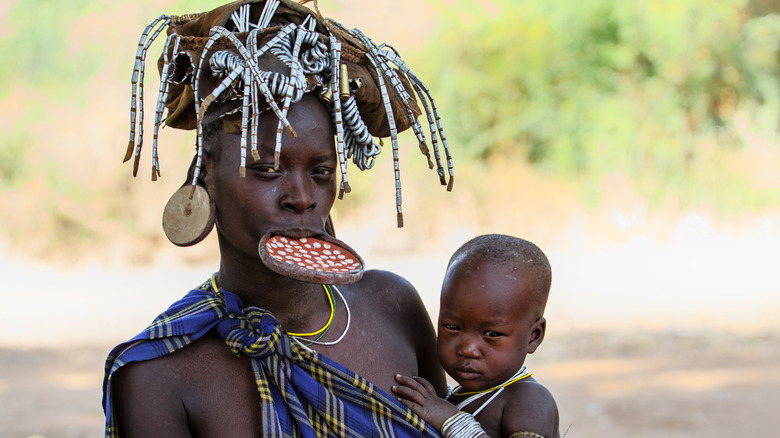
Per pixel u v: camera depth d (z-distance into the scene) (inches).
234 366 92.7
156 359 89.9
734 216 853.2
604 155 866.1
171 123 101.7
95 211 794.8
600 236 830.5
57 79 832.9
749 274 685.9
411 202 800.3
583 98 886.4
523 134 879.1
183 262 769.6
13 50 836.0
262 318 93.7
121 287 682.8
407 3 900.0
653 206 852.6
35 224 794.2
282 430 89.7
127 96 825.5
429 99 104.1
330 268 88.2
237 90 91.3
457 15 897.5
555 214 844.6
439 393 118.0
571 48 899.4
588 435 345.7
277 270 86.0
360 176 790.5
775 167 876.6
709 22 898.7
